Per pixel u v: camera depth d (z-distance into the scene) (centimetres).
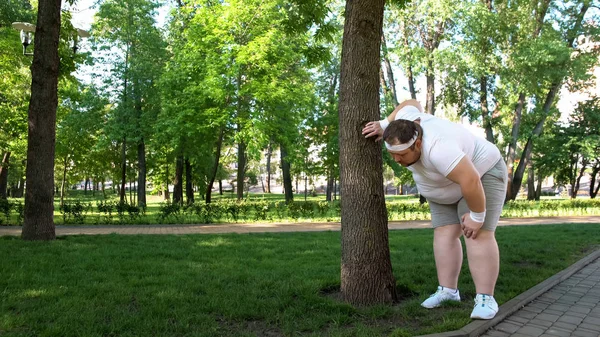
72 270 581
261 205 1698
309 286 481
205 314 389
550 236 1055
